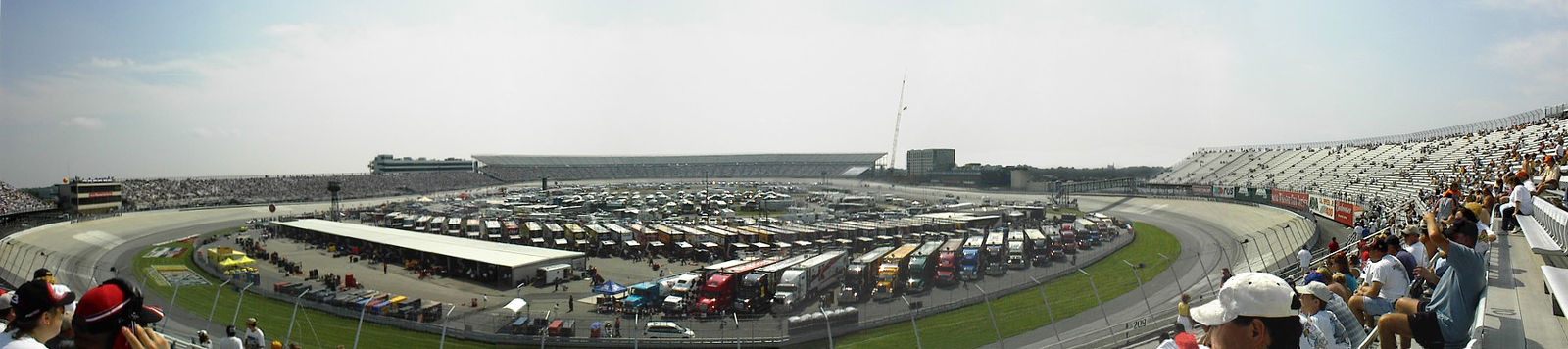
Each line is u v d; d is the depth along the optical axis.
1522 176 21.59
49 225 89.00
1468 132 99.44
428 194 185.62
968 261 54.50
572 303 48.72
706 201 140.38
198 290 55.16
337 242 82.44
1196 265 58.94
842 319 40.03
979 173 185.38
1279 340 4.68
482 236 87.06
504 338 40.41
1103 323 40.94
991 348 37.16
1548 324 9.84
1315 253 47.69
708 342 38.44
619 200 136.25
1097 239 73.19
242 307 48.75
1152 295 47.81
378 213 120.94
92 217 102.19
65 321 7.35
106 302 5.62
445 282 58.69
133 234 95.50
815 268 49.59
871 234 77.56
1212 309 5.04
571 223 94.25
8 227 85.81
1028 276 54.53
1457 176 56.28
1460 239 7.88
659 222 96.88
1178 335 5.86
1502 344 8.89
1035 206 106.94
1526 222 14.84
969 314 43.78
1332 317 7.50
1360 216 60.78
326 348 39.12
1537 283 12.62
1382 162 101.31
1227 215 87.94
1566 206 17.17
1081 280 53.69
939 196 158.25
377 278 60.66
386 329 42.94
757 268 48.50
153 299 51.41
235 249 79.81
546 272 57.69
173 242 88.12
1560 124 78.25
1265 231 71.75
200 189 156.00
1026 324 41.31
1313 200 75.75
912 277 51.47
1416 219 39.25
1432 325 7.22
